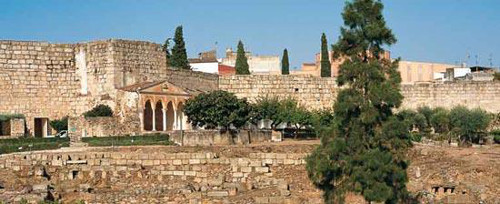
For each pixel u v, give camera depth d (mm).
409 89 159375
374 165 69500
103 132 122188
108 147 103125
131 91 127812
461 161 92438
